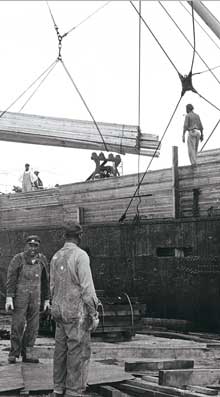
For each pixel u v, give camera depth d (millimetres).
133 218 14531
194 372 7062
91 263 15219
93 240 15227
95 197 15703
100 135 16734
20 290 8328
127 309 11133
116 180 15094
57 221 17047
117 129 17734
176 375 6883
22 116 16984
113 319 10961
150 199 14133
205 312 12555
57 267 5891
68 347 5762
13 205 18844
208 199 12797
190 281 12875
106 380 6891
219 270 12336
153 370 7680
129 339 11188
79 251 5875
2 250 18828
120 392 6500
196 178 13070
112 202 15172
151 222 13797
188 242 12961
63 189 16828
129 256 14266
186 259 13000
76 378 5734
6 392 6348
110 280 14656
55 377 5891
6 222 19078
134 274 14094
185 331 12602
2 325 13875
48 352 9117
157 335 12352
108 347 9570
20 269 8391
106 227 14898
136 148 17688
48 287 8844
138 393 6574
